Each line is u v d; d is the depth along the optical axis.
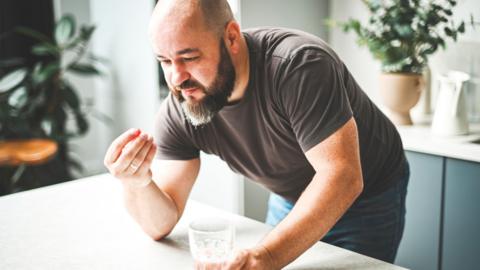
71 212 1.37
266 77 1.18
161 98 3.20
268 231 1.24
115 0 3.36
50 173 3.56
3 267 1.09
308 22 2.59
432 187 2.02
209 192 2.56
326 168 1.09
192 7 1.03
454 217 1.98
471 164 1.90
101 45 3.56
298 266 1.07
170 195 1.29
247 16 2.28
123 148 1.11
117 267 1.08
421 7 2.09
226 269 0.98
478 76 2.29
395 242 1.54
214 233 0.99
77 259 1.12
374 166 1.45
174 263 1.09
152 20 1.06
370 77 2.62
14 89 3.46
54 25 3.87
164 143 1.34
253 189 2.44
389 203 1.49
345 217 1.46
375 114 1.44
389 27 2.23
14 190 3.41
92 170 4.19
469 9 2.26
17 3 3.71
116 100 3.55
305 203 1.08
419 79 2.18
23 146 3.24
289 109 1.14
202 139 1.33
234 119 1.27
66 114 3.52
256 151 1.33
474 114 2.33
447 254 2.02
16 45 3.77
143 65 3.27
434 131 2.11
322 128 1.09
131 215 1.22
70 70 3.42
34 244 1.19
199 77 1.08
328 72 1.11
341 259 1.09
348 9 2.62
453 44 2.34
